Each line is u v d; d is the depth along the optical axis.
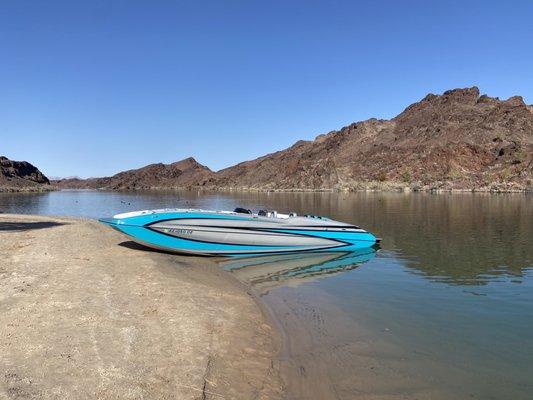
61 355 7.68
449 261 19.77
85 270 14.18
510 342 10.08
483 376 8.39
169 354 8.14
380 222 36.94
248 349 8.98
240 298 12.73
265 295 13.83
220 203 81.06
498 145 182.50
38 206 72.31
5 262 14.91
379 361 8.94
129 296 11.55
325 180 189.75
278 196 118.56
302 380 7.93
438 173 166.88
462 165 171.50
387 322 11.34
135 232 19.28
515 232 29.77
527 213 46.09
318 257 20.75
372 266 18.67
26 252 17.02
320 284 15.50
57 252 17.30
